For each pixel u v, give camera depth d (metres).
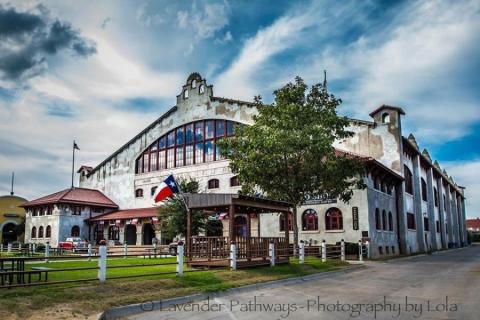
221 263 19.83
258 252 21.53
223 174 44.06
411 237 44.03
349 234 33.09
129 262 24.73
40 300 10.93
